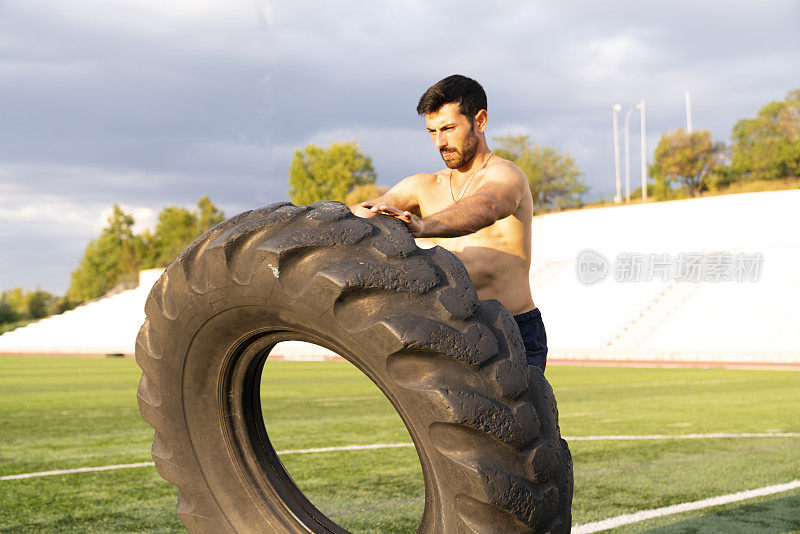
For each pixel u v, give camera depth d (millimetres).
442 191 2262
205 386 1894
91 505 3547
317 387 11312
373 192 67438
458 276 1481
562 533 1564
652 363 18094
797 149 53656
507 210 1931
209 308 1700
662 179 58656
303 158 72500
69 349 31500
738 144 57594
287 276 1516
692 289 25219
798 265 24812
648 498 3602
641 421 6789
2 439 5973
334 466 4570
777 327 21547
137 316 35250
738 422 6672
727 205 27250
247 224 1618
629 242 28891
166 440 2006
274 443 5586
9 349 33219
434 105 2117
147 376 1968
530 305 2256
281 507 1985
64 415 7809
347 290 1428
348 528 3090
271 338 1736
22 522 3219
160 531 3061
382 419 7152
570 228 30250
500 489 1380
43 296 69875
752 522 3129
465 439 1391
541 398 1535
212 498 1992
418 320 1400
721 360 18297
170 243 76188
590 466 4484
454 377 1400
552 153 66188
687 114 57844
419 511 3373
